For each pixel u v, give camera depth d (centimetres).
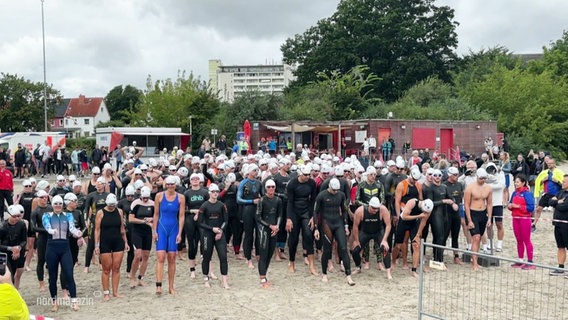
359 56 6359
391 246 1125
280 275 1085
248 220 1139
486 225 1116
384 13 6469
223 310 865
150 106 5244
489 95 4900
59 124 10200
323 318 822
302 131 3575
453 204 1080
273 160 1391
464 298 908
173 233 950
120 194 1341
